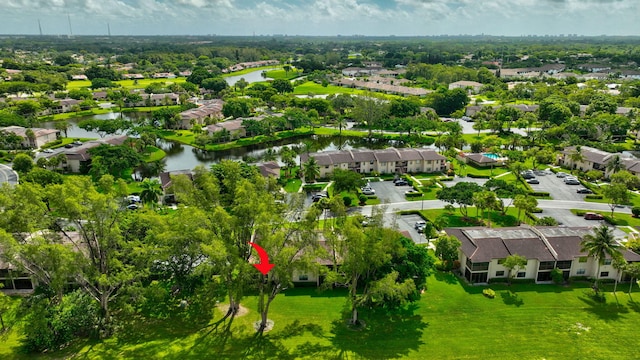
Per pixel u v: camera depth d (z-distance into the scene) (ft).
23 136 545.44
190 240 222.28
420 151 488.02
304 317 233.35
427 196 405.80
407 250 238.27
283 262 203.82
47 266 197.26
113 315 232.53
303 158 471.62
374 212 291.58
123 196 236.43
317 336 217.77
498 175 467.93
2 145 517.96
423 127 622.13
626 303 247.50
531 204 330.95
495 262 264.72
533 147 539.29
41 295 225.97
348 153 477.36
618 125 592.19
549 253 268.00
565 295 254.68
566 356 204.95
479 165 496.64
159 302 241.14
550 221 319.88
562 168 497.46
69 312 207.72
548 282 269.03
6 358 197.88
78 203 208.13
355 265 211.61
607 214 365.61
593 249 252.01
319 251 214.07
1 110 649.61
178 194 255.70
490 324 227.81
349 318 232.73
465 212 365.61
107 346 207.51
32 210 207.72
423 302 246.47
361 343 212.64
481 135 648.79
